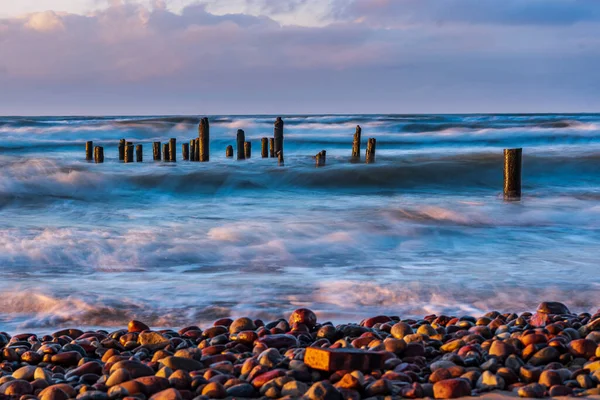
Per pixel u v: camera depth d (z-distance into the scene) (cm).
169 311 746
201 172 2266
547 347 473
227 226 1343
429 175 2327
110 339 566
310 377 425
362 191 2173
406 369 439
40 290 827
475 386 412
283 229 1298
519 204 1698
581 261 1041
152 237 1209
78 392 418
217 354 514
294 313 620
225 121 4903
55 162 2386
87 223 1444
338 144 3709
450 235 1291
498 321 599
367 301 783
